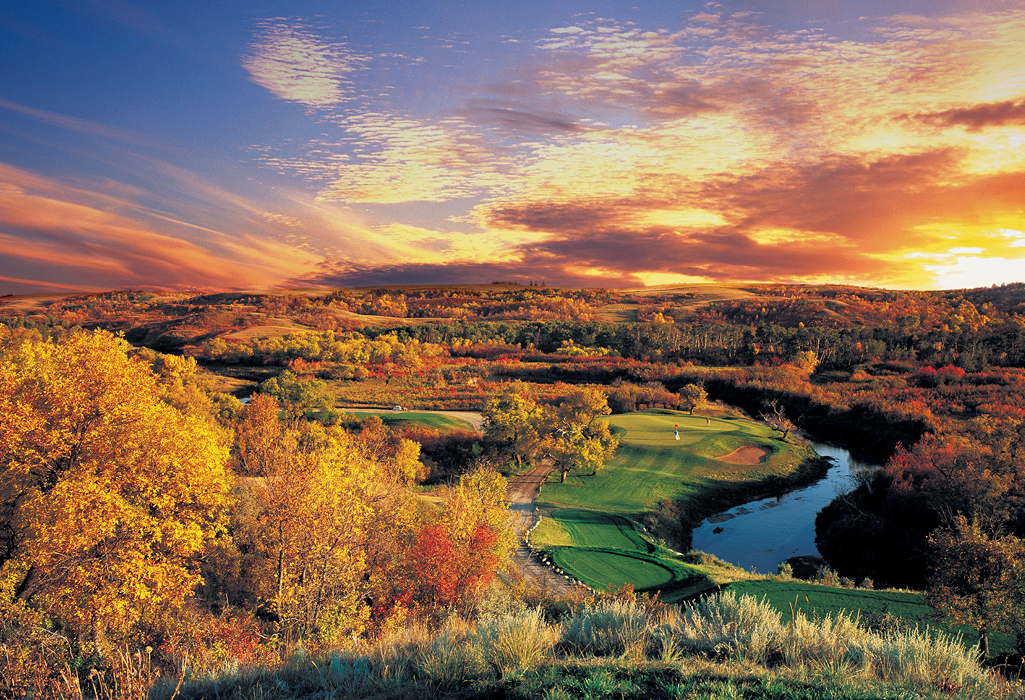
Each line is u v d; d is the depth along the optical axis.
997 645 17.34
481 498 35.09
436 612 20.02
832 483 71.06
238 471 45.38
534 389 123.25
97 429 21.30
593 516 56.91
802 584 26.66
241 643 16.64
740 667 7.18
